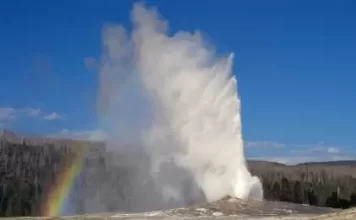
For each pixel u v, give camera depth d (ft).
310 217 169.27
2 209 336.49
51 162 385.50
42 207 347.36
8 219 197.67
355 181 391.86
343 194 354.95
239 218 175.73
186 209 198.90
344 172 444.55
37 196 351.25
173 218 179.42
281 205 207.41
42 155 397.80
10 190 345.72
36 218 198.90
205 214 188.85
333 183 378.53
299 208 203.10
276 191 344.28
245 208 197.98
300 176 408.87
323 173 428.15
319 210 201.26
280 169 409.28
